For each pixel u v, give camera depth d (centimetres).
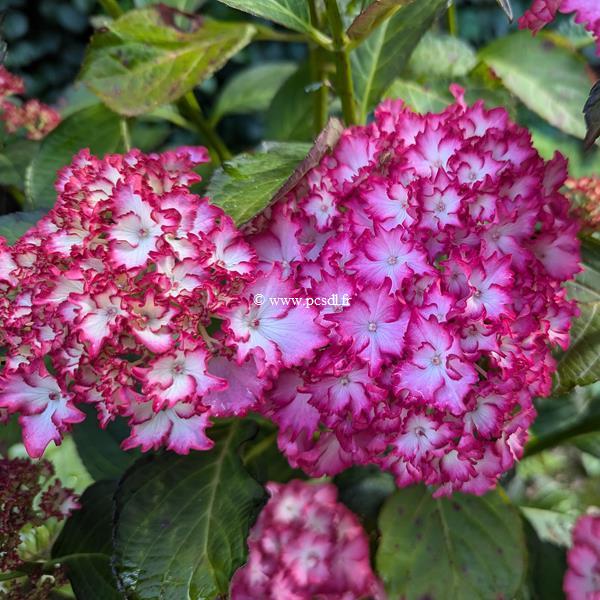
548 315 44
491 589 48
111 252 38
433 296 39
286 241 44
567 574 52
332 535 51
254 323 41
